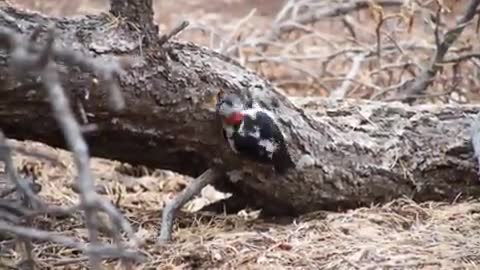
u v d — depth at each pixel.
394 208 7.67
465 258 6.57
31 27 6.64
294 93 12.54
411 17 10.27
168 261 6.62
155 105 6.96
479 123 7.88
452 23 12.75
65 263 6.46
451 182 7.96
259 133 7.08
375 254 6.64
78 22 6.84
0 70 6.45
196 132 7.18
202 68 7.10
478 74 11.38
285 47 12.91
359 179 7.73
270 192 7.58
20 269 6.18
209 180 7.45
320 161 7.56
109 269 6.35
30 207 6.05
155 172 9.82
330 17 13.32
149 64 6.86
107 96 6.73
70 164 9.42
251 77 7.31
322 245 6.86
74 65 6.56
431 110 8.19
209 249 6.76
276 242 6.95
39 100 6.68
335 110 8.08
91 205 4.04
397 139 7.92
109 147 7.21
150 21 6.91
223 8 17.81
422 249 6.74
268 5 18.12
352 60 12.39
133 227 7.46
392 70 11.48
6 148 4.68
